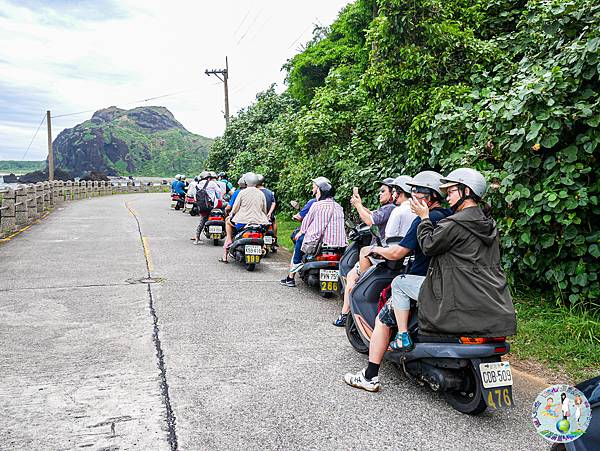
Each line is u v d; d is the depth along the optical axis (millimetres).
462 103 7953
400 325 4426
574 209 6102
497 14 9828
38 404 4289
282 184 18516
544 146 6047
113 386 4648
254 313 7059
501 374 3982
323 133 12539
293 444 3756
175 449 3646
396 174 9484
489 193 6586
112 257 10984
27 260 10500
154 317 6750
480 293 3988
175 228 16453
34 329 6199
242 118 31250
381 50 8961
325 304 7633
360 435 3904
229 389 4637
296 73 27312
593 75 6074
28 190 17719
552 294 6863
